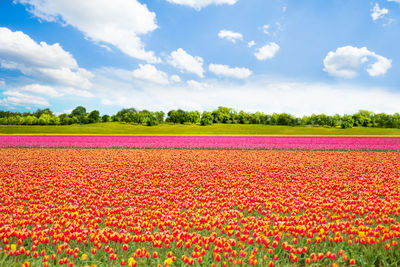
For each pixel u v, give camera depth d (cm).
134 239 538
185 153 2317
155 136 3716
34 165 1667
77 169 1528
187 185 1153
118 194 1004
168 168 1600
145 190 1030
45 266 448
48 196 915
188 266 496
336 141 3116
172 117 9506
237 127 7306
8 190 1010
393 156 2108
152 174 1405
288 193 984
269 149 2669
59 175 1355
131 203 836
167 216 682
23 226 610
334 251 539
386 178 1256
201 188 1095
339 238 540
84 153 2294
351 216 716
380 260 529
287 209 738
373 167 1595
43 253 475
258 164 1736
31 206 811
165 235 535
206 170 1519
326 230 586
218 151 2470
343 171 1495
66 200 883
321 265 514
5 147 2705
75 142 3039
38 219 643
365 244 571
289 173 1441
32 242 564
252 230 645
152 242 536
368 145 2781
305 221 625
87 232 578
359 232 541
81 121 8606
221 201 874
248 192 1002
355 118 9075
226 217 680
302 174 1394
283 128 7025
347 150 2567
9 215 719
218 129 6819
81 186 1109
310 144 2905
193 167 1616
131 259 439
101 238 524
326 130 6525
